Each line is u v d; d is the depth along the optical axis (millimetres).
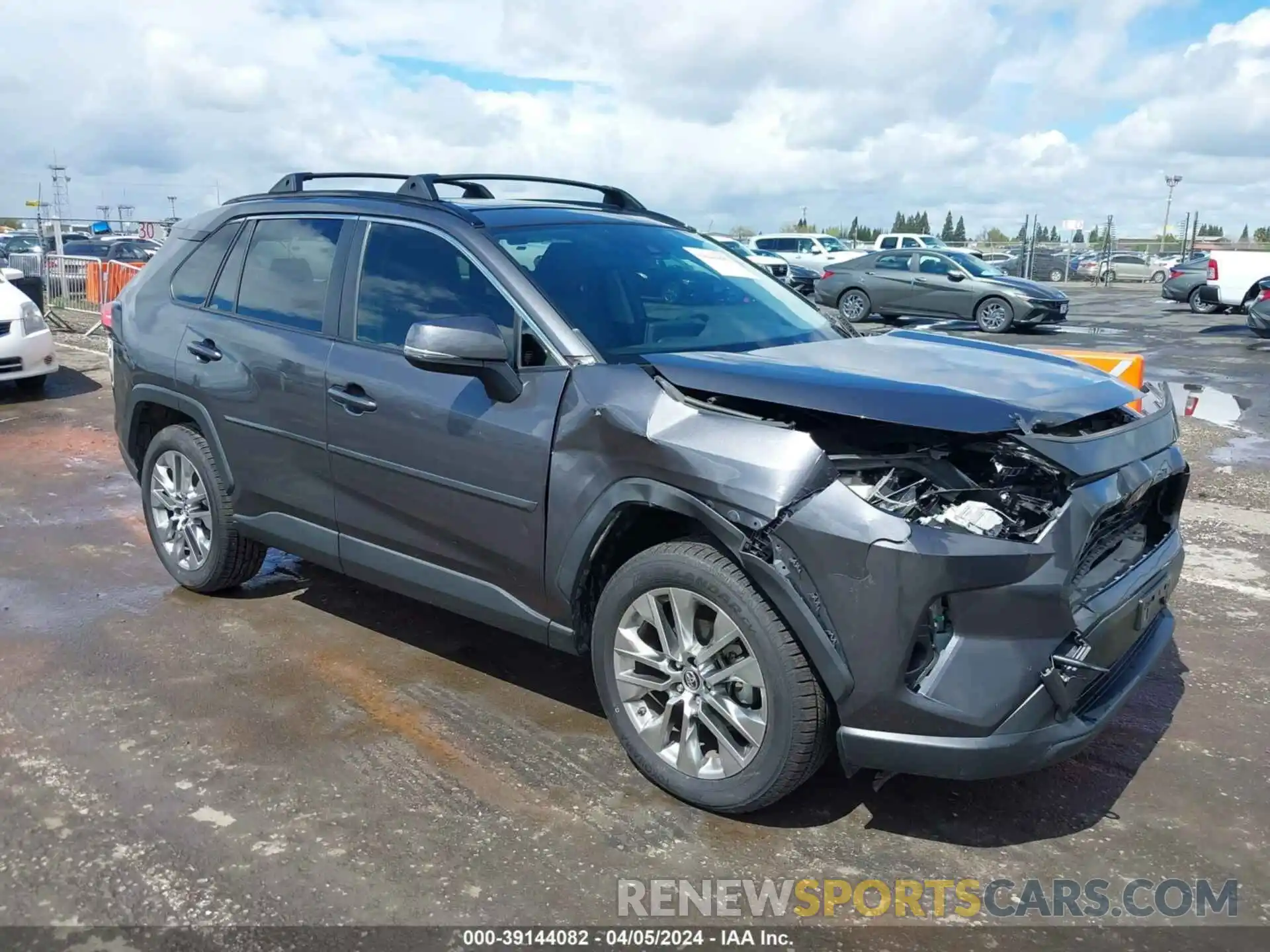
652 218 4531
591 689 4020
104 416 9219
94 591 4996
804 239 31578
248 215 4598
